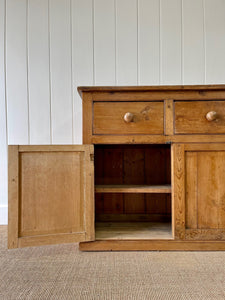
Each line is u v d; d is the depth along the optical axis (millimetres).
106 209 1332
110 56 1405
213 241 972
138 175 1326
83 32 1400
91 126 987
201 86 949
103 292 701
